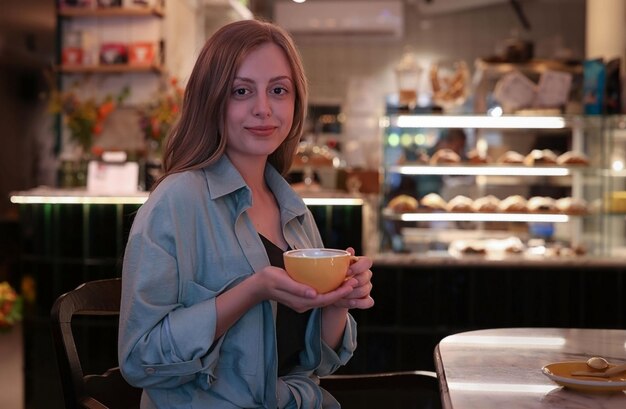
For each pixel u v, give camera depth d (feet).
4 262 18.12
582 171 14.87
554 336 5.79
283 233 5.31
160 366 4.35
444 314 13.73
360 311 13.76
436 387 5.90
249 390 4.75
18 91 18.56
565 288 13.78
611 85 14.52
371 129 29.94
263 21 5.23
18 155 18.56
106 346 13.42
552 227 14.87
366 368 13.75
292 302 4.26
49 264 14.14
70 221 14.05
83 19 19.42
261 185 5.43
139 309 4.42
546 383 4.40
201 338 4.36
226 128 4.99
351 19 30.17
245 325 4.74
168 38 20.02
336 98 30.48
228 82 4.90
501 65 15.67
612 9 18.53
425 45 30.58
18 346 15.67
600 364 4.40
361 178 16.01
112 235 13.96
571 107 15.20
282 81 5.02
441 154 14.70
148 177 14.39
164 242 4.59
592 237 14.79
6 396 14.42
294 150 5.67
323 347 5.16
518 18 30.17
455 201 14.69
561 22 30.01
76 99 16.88
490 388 4.29
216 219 4.84
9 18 18.28
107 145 19.03
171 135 5.13
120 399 5.65
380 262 13.74
